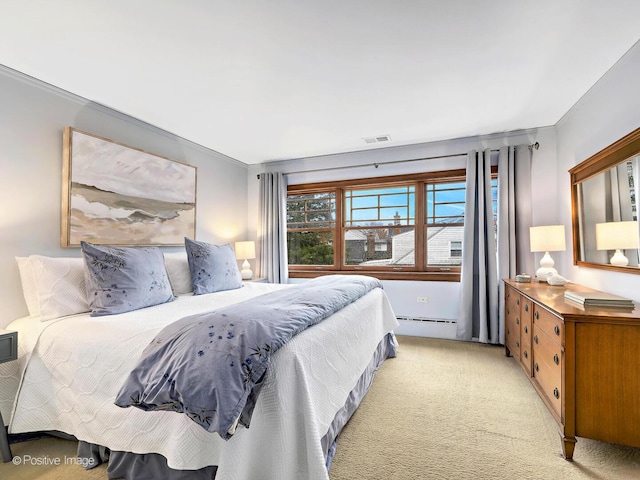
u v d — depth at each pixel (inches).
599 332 62.7
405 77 90.4
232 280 123.8
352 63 83.2
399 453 66.2
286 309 64.0
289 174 176.4
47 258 81.2
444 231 151.3
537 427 75.5
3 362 66.4
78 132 97.2
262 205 177.0
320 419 57.1
